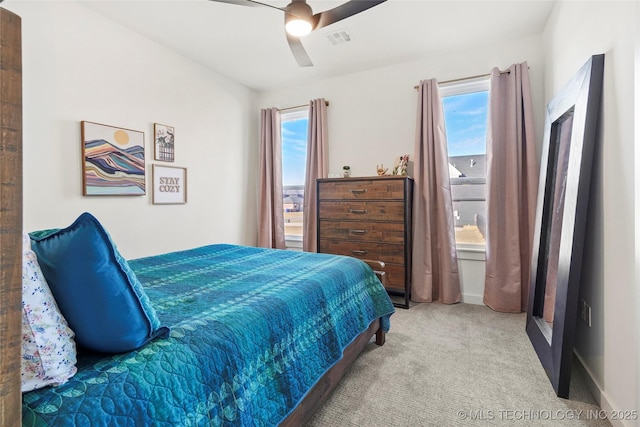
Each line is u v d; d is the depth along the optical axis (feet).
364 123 12.78
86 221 2.72
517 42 10.23
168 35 9.97
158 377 2.76
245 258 7.69
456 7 8.59
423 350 7.49
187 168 11.55
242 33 9.89
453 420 5.06
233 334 3.58
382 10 8.69
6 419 1.87
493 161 10.11
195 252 8.38
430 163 11.16
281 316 4.37
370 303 7.13
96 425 2.25
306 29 6.59
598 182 5.51
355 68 12.46
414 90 11.83
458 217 11.54
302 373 4.37
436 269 11.39
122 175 9.35
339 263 7.14
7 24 1.84
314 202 13.55
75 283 2.65
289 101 14.43
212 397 3.07
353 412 5.27
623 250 4.70
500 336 8.23
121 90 9.33
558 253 6.80
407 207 10.68
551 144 7.83
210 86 12.50
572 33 7.13
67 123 8.06
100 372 2.67
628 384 4.53
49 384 2.43
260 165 14.69
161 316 3.84
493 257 10.21
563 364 5.56
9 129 1.85
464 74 11.02
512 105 9.93
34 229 7.47
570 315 5.54
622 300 4.72
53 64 7.76
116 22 9.15
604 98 5.34
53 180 7.79
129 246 9.62
